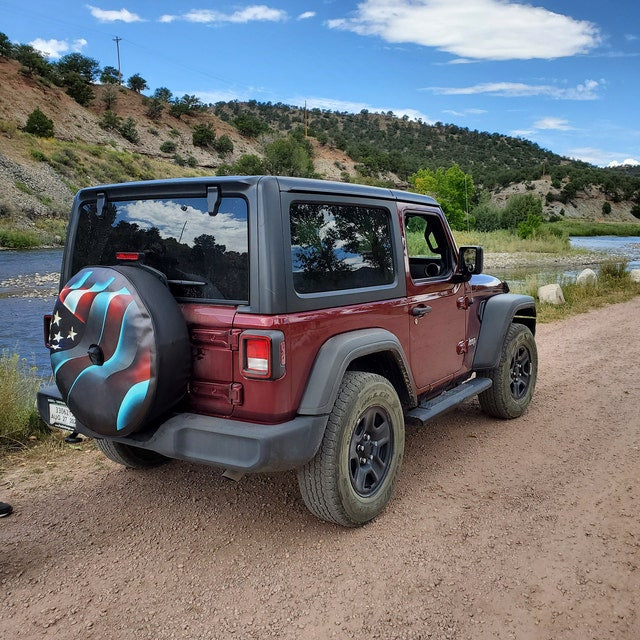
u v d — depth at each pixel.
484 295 5.07
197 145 135.62
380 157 181.75
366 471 3.43
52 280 22.17
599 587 2.83
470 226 52.53
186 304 3.07
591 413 5.63
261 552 3.18
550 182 183.62
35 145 67.06
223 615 2.65
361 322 3.41
